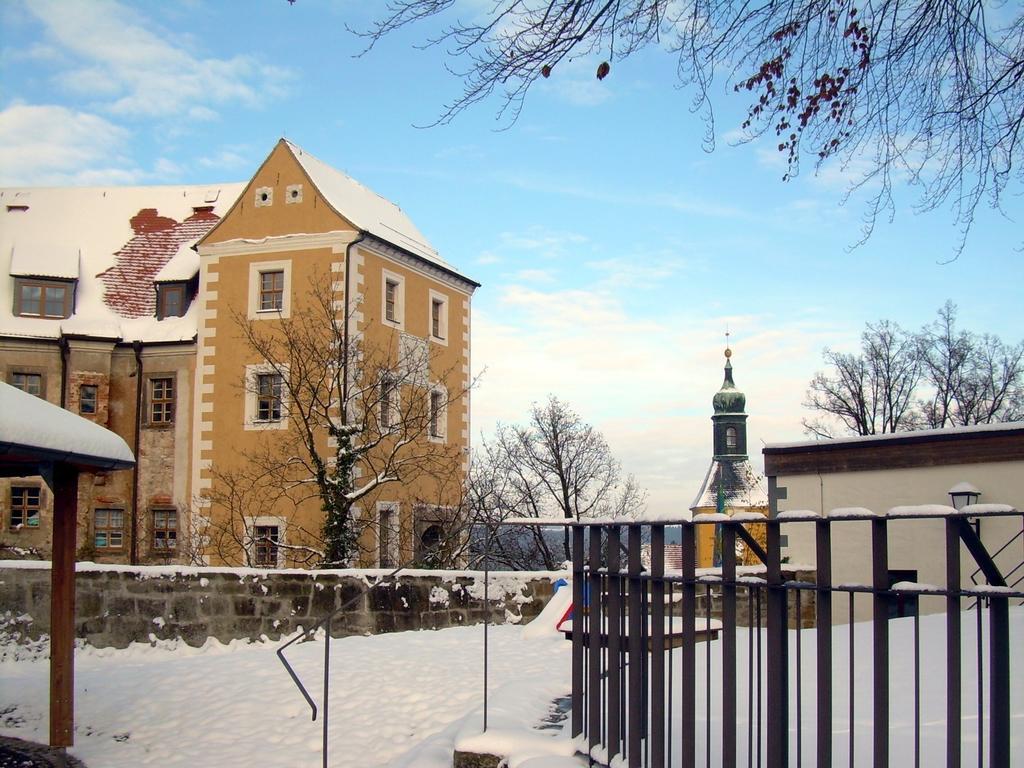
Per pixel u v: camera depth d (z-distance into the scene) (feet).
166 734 34.86
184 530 97.66
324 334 91.20
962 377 162.61
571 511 149.59
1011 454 54.90
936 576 56.34
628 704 18.66
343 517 75.36
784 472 63.10
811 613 52.54
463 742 23.13
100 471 33.71
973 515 11.74
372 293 96.53
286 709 36.24
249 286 96.53
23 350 99.76
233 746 33.24
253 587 52.60
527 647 45.85
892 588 13.05
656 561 17.72
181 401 99.40
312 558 88.33
